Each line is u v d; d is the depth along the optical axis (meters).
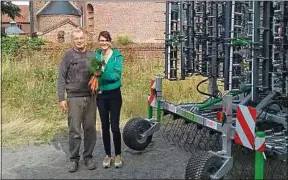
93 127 5.53
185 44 6.77
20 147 6.64
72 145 5.47
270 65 5.16
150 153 6.42
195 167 4.72
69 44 14.06
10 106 8.67
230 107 4.96
